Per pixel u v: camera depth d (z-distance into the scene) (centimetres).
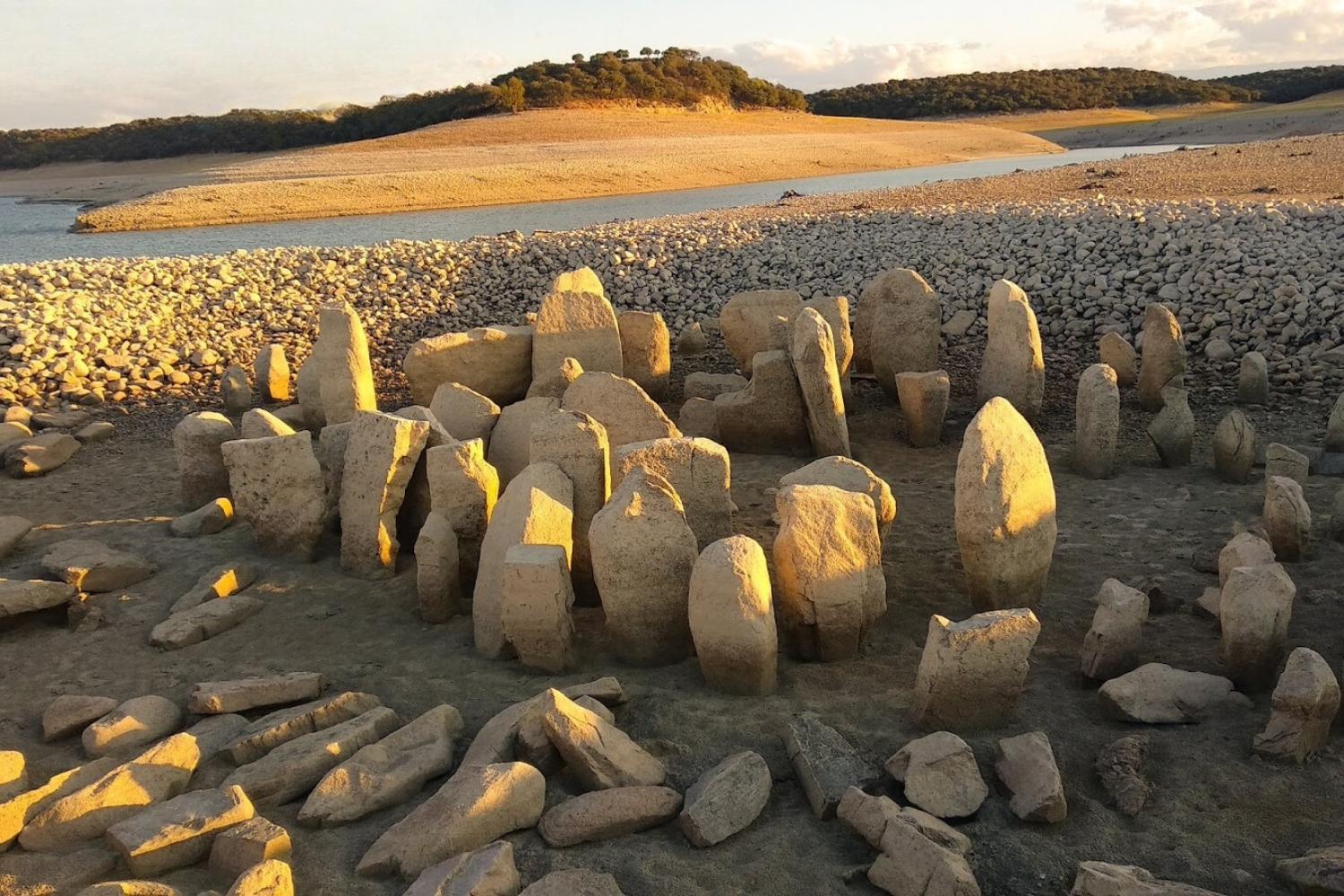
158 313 1234
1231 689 419
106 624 538
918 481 714
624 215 2653
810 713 411
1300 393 864
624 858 343
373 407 762
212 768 402
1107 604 444
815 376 718
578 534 532
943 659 395
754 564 434
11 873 337
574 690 427
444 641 507
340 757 397
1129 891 297
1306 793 359
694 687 449
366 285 1359
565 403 649
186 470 698
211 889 335
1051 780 353
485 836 347
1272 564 436
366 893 329
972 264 1252
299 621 533
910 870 319
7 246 2414
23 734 438
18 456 791
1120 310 1071
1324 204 1263
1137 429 805
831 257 1365
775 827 359
